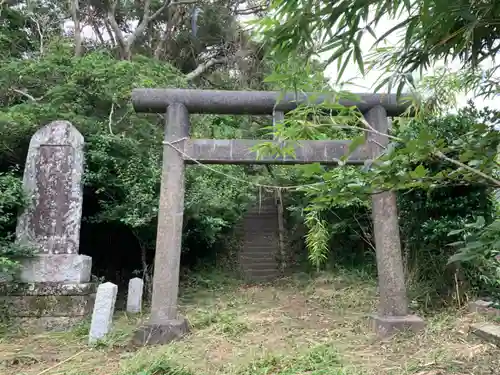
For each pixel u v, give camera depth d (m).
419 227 5.62
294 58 1.62
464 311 4.70
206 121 8.97
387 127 5.02
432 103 2.96
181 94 5.18
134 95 5.17
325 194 1.93
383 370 3.28
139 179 7.06
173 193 4.95
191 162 5.11
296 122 2.29
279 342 4.35
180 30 12.38
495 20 1.42
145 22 11.27
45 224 5.67
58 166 5.86
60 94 7.02
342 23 1.42
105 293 4.80
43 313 5.33
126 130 7.44
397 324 4.39
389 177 1.73
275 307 6.39
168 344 4.30
